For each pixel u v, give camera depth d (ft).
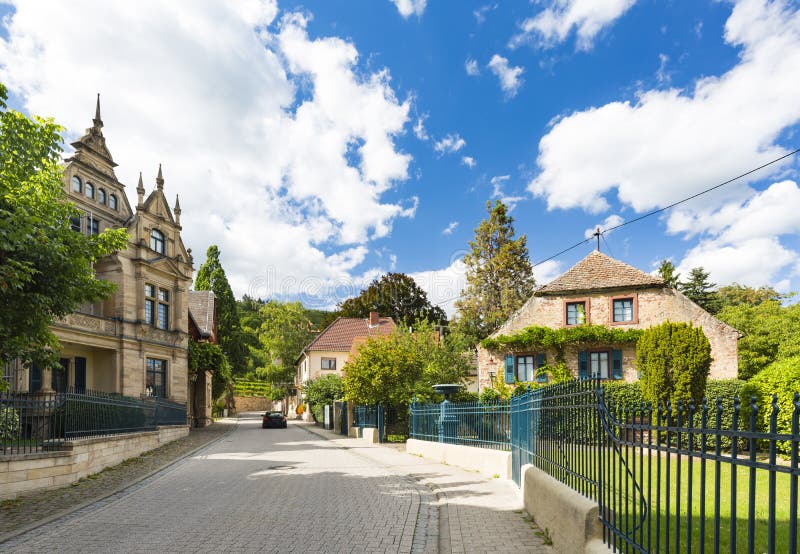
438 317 185.98
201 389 133.90
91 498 34.09
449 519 26.89
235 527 26.09
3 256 28.78
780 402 47.47
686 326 56.29
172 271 104.06
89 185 89.51
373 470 47.47
